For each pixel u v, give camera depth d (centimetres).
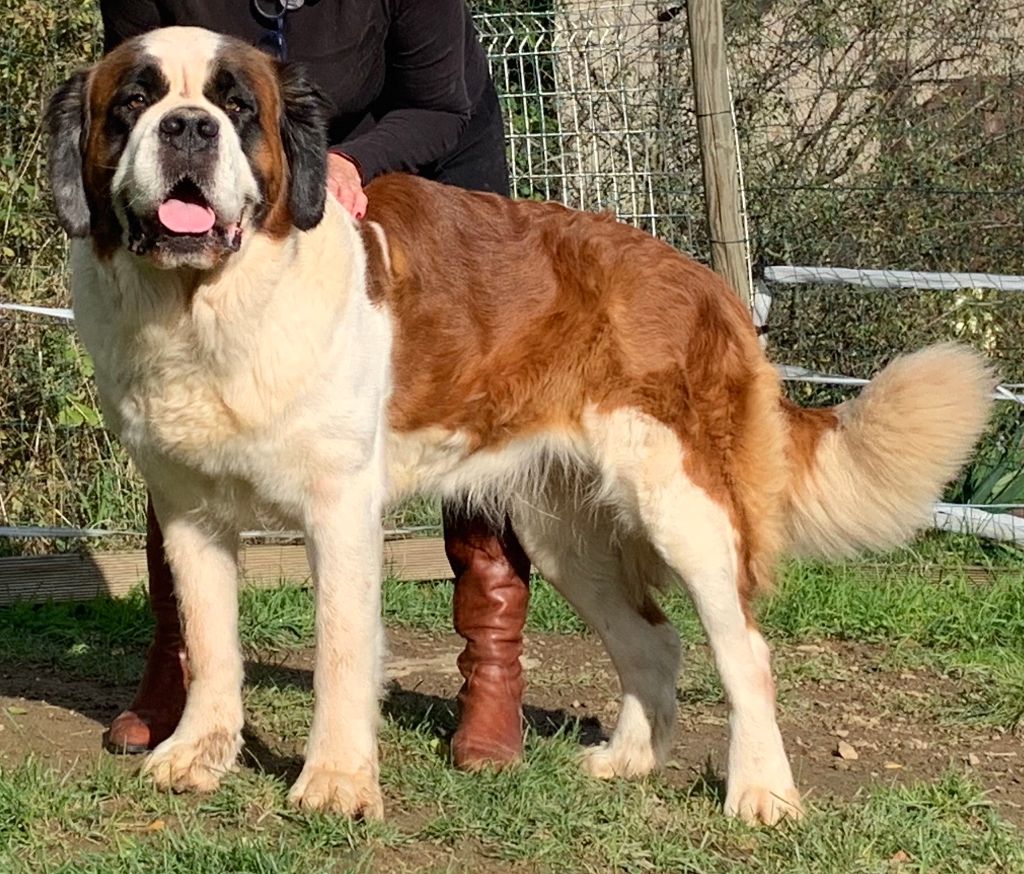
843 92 544
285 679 377
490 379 319
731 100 465
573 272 319
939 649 416
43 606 435
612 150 507
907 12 546
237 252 282
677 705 347
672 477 313
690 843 292
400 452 317
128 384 293
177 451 294
